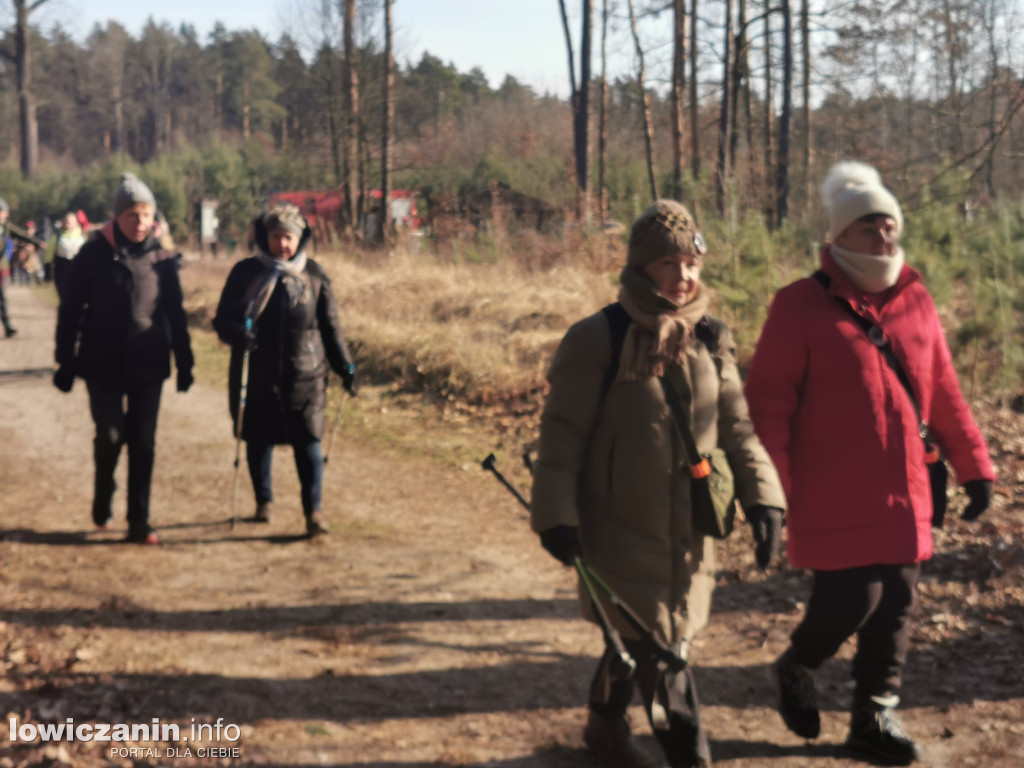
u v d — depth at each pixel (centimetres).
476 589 531
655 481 292
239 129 12712
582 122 3009
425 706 388
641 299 292
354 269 1811
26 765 319
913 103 1277
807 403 333
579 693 404
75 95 12338
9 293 2403
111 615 464
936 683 407
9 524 607
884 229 333
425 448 871
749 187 1447
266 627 463
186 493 709
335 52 3541
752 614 493
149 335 564
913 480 328
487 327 1199
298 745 349
